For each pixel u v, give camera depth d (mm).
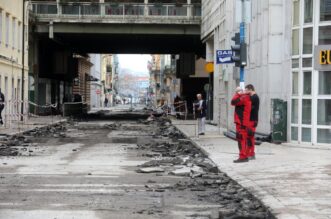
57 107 60000
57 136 27688
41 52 54625
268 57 22688
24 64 44250
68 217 8711
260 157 16688
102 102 126062
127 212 9133
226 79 32625
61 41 53125
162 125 39406
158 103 106562
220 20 35938
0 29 36844
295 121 20625
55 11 47156
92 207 9539
